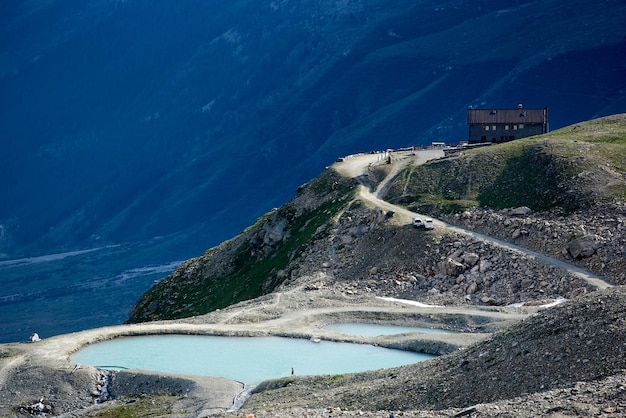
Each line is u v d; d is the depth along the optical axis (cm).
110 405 11656
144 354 13550
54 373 12519
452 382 8412
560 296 14338
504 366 8212
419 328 14200
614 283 14238
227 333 14325
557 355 7925
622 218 15588
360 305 15275
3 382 12519
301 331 14162
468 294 15112
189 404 11206
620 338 7694
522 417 6594
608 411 6425
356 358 12750
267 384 11319
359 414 7694
